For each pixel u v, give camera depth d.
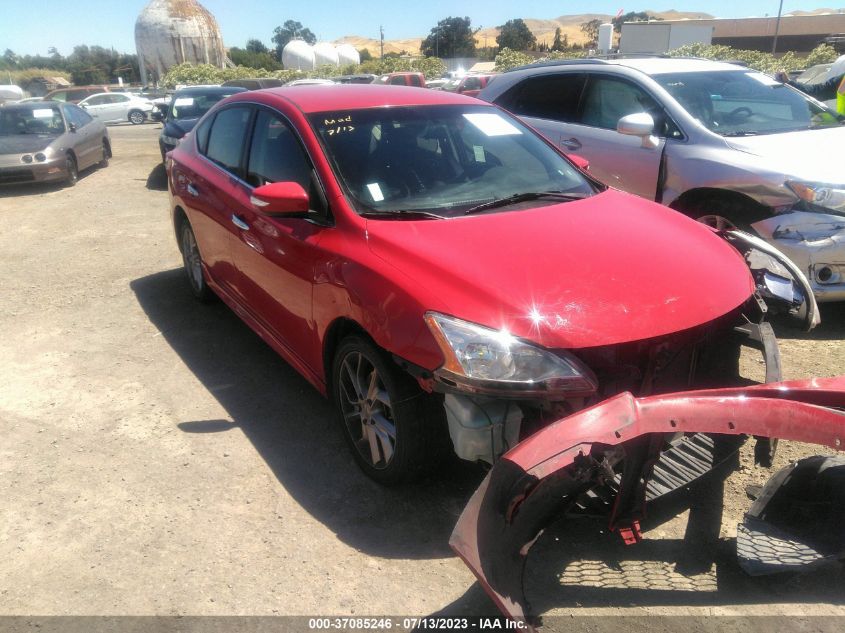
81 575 2.68
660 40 32.75
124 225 8.56
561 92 6.38
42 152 11.02
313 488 3.19
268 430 3.70
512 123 4.17
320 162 3.45
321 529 2.91
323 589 2.59
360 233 3.11
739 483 3.10
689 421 2.25
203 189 4.68
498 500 2.23
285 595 2.56
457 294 2.64
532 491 2.20
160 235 8.01
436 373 2.54
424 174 3.53
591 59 6.43
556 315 2.54
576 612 2.42
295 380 4.28
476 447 2.54
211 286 5.05
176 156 5.40
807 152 4.86
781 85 6.03
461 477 3.22
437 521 2.95
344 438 3.36
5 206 10.07
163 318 5.37
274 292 3.76
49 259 7.09
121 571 2.69
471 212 3.30
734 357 3.16
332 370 3.32
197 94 12.86
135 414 3.89
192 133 5.33
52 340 4.97
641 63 6.05
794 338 4.63
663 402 2.28
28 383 4.30
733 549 2.71
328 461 3.40
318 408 3.93
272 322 3.96
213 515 3.01
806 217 4.50
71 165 11.71
